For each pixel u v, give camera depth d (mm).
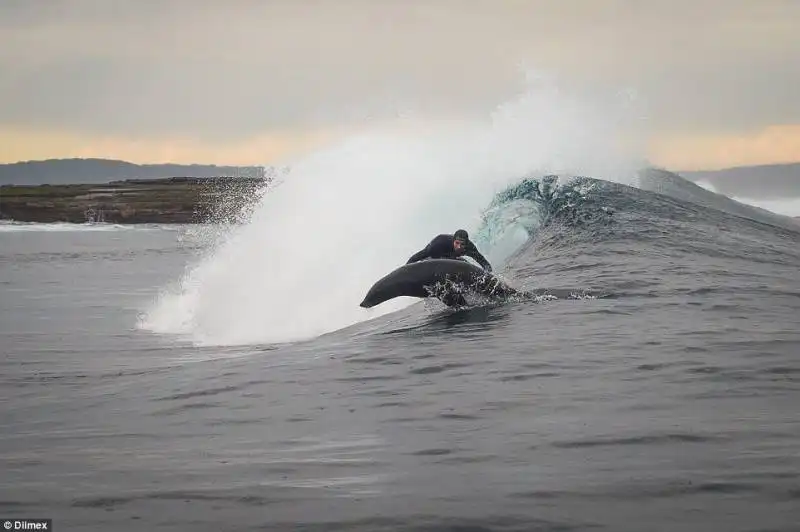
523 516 10664
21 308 46406
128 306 46500
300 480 12500
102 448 15156
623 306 25234
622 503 10898
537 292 27969
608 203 42406
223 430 15852
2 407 20219
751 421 14172
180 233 150250
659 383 16938
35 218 190250
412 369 19719
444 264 27281
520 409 15672
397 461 13125
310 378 19828
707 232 39281
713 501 10820
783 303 25125
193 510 11508
